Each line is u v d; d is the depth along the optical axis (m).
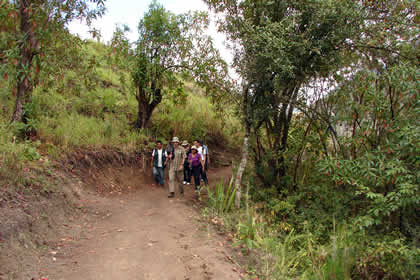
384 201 5.62
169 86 11.22
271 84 7.73
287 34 7.31
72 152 7.80
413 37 7.09
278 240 6.19
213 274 3.91
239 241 5.26
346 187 7.79
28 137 7.19
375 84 6.95
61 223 5.16
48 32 6.44
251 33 7.43
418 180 5.60
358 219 5.82
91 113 11.04
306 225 6.79
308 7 7.33
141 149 10.41
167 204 7.53
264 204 8.20
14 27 6.27
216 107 11.67
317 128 8.38
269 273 4.36
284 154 8.74
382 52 7.70
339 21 7.18
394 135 6.25
